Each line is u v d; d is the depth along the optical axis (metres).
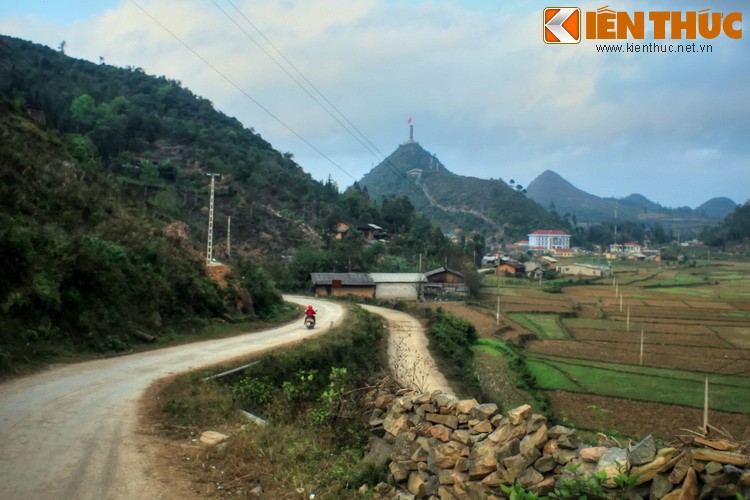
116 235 26.53
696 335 50.97
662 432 24.72
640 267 141.12
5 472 8.01
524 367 35.94
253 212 90.19
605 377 35.03
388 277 71.50
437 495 7.92
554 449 6.76
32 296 17.56
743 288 93.75
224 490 7.85
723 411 27.88
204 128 128.12
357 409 11.36
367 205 124.12
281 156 141.38
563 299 75.69
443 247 102.38
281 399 13.77
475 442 7.59
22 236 18.64
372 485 8.54
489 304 68.62
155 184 81.56
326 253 75.50
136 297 23.09
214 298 30.09
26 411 11.18
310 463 8.85
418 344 36.62
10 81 96.88
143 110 122.75
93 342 18.81
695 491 5.21
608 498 5.70
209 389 13.81
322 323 34.56
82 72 141.75
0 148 25.50
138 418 11.25
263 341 24.39
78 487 7.67
